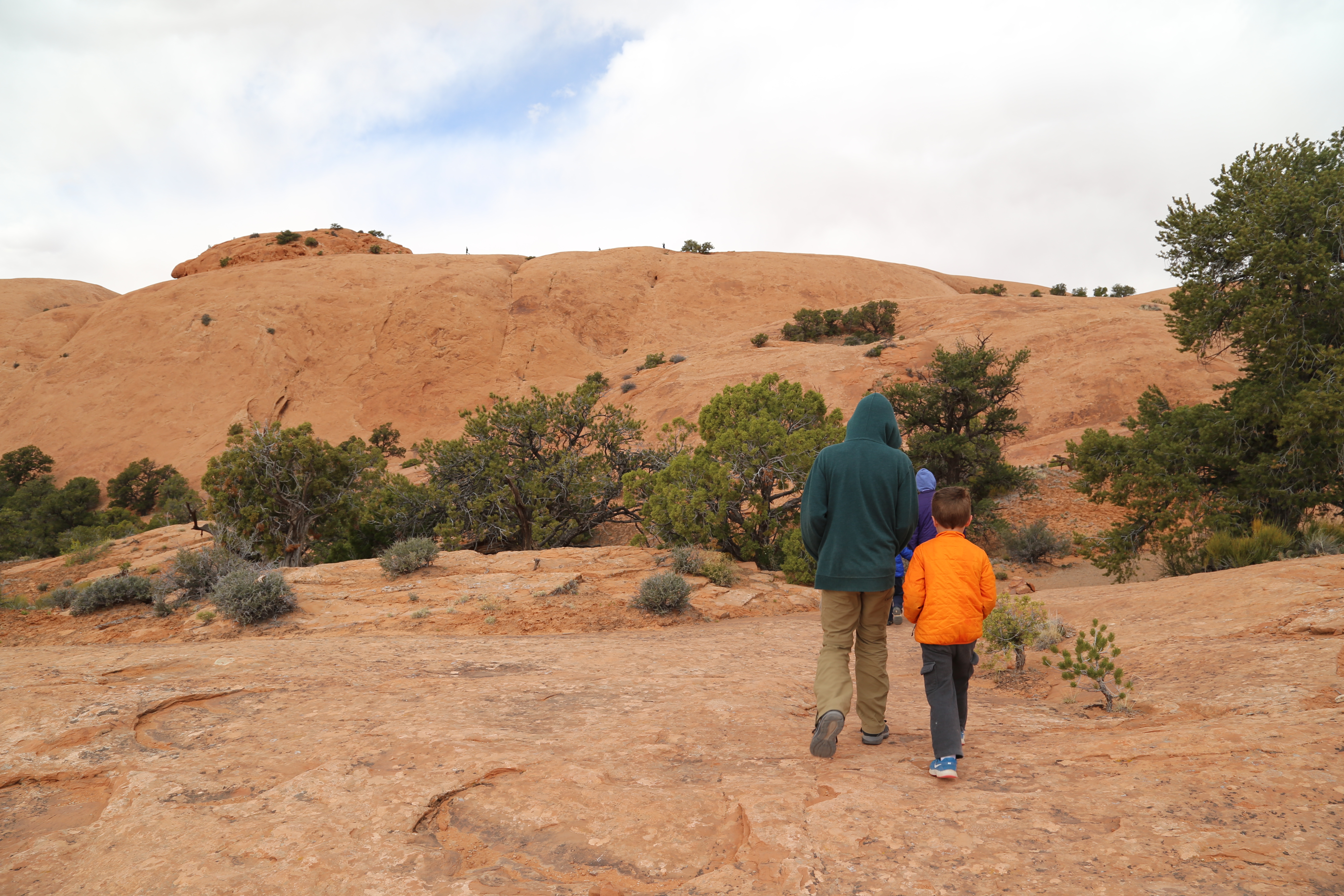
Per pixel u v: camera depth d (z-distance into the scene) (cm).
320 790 292
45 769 320
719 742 378
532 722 413
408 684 506
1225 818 225
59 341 9862
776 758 350
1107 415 4516
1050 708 473
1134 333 5425
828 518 355
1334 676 387
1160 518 1684
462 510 2539
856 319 7975
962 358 2589
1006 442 4153
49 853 245
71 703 407
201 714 414
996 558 2320
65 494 6128
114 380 8769
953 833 237
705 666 626
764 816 257
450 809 279
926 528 775
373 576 1275
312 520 2383
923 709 490
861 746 375
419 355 9162
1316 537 1304
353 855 239
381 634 957
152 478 6831
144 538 3216
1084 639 495
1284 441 1519
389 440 7731
